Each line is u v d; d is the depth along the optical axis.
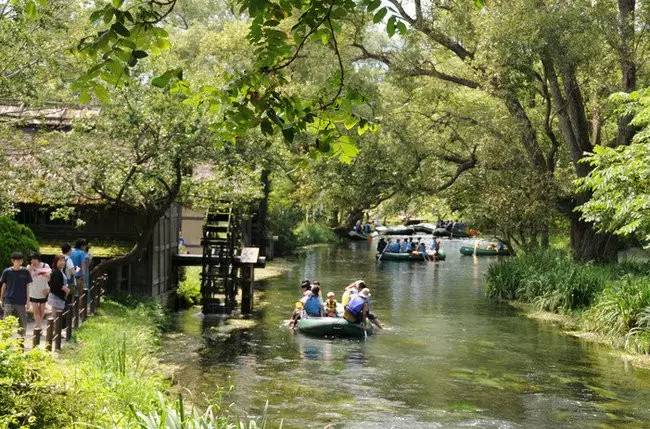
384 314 24.67
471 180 34.25
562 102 29.48
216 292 25.73
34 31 17.77
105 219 23.59
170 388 13.99
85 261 18.23
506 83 27.73
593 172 19.47
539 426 12.40
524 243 31.70
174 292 26.52
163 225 25.17
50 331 13.23
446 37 31.25
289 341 19.64
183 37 47.09
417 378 15.70
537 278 27.19
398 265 44.31
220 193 22.05
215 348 18.55
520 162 31.95
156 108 19.17
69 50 5.73
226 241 24.92
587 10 24.97
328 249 57.16
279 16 5.82
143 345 16.22
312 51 29.39
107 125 19.66
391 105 33.41
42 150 20.02
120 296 22.16
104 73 5.44
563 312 24.08
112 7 5.36
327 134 6.25
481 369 16.61
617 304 20.27
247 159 21.06
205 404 13.18
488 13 26.78
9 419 7.51
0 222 18.48
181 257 26.72
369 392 14.51
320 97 6.30
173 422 7.45
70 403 8.40
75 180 19.94
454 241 69.38
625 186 18.55
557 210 30.31
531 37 24.91
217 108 6.02
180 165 20.27
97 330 16.38
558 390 14.76
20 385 8.29
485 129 32.69
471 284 34.12
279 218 48.78
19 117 21.22
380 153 32.53
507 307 26.23
